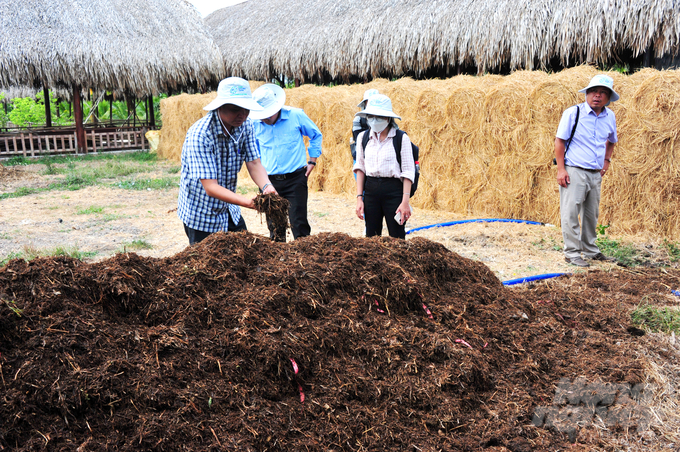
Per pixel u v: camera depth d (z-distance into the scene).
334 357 2.62
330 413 2.31
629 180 6.64
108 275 2.49
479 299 3.49
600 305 4.14
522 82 7.67
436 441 2.30
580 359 3.08
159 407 2.10
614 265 5.44
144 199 10.17
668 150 6.27
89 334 2.22
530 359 2.95
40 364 2.04
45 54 16.20
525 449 2.29
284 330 2.54
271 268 2.89
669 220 6.40
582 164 5.42
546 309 3.74
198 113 15.12
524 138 7.61
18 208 9.18
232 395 2.24
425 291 3.26
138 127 21.48
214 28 25.34
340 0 17.09
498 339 3.10
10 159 17.44
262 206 3.21
